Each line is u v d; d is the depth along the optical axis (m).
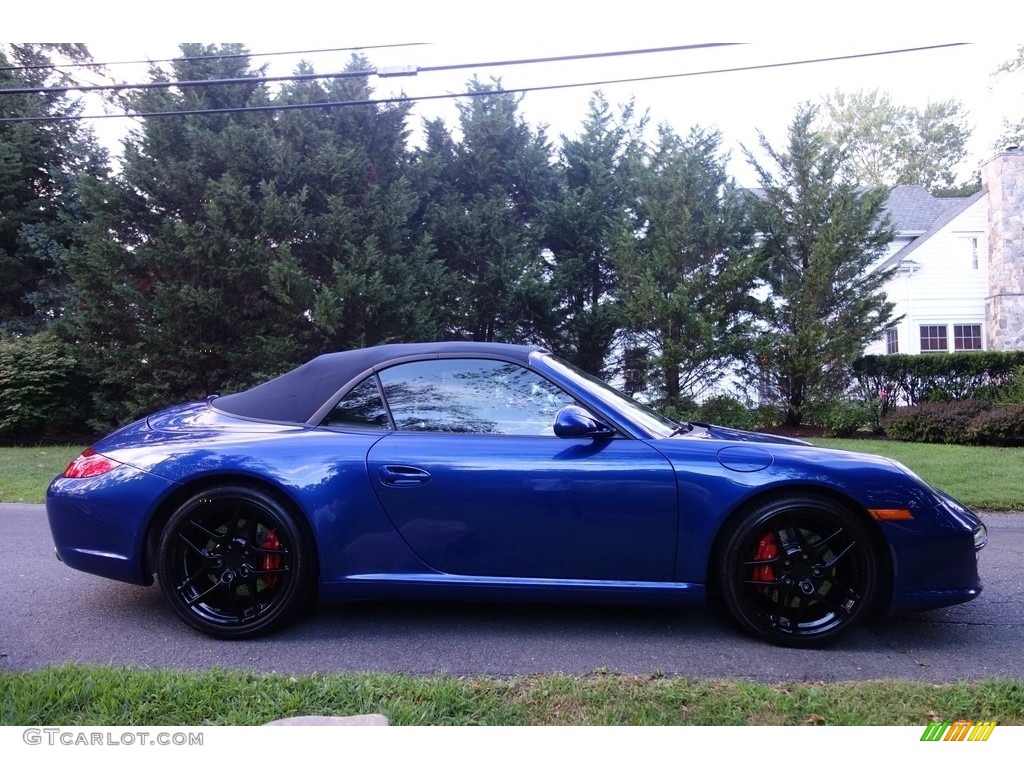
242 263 11.34
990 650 3.24
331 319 10.82
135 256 11.70
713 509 3.21
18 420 12.14
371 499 3.27
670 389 11.92
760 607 3.27
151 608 3.77
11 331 14.99
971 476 7.64
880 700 2.58
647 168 12.81
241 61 12.30
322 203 12.06
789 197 12.43
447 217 12.66
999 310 21.27
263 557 3.34
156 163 11.70
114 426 12.60
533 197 13.59
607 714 2.49
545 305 12.38
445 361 3.61
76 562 3.44
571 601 3.30
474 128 13.37
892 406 13.05
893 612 3.22
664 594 3.25
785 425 12.74
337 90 12.17
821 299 12.12
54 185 15.70
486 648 3.21
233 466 3.30
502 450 3.30
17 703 2.46
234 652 3.16
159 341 11.41
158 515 3.39
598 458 3.26
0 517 6.19
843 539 3.23
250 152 11.84
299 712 2.48
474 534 3.26
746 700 2.58
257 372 11.32
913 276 22.47
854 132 46.53
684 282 11.93
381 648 3.21
